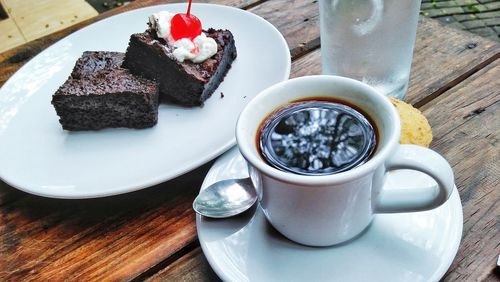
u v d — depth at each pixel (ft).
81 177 1.12
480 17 3.39
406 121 0.98
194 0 1.78
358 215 0.77
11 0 2.80
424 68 1.30
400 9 1.04
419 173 0.91
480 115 1.12
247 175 0.98
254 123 0.82
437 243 0.80
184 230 0.97
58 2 2.73
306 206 0.74
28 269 0.94
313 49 1.46
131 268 0.92
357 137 0.78
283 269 0.80
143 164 1.14
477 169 1.00
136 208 1.03
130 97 1.23
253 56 1.45
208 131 1.23
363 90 0.82
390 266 0.77
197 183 1.07
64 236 0.99
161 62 1.33
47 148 1.22
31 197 1.10
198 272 0.89
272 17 1.63
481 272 0.82
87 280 0.91
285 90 0.86
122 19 1.63
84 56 1.44
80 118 1.26
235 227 0.88
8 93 1.37
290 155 0.77
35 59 1.49
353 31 1.08
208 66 1.34
